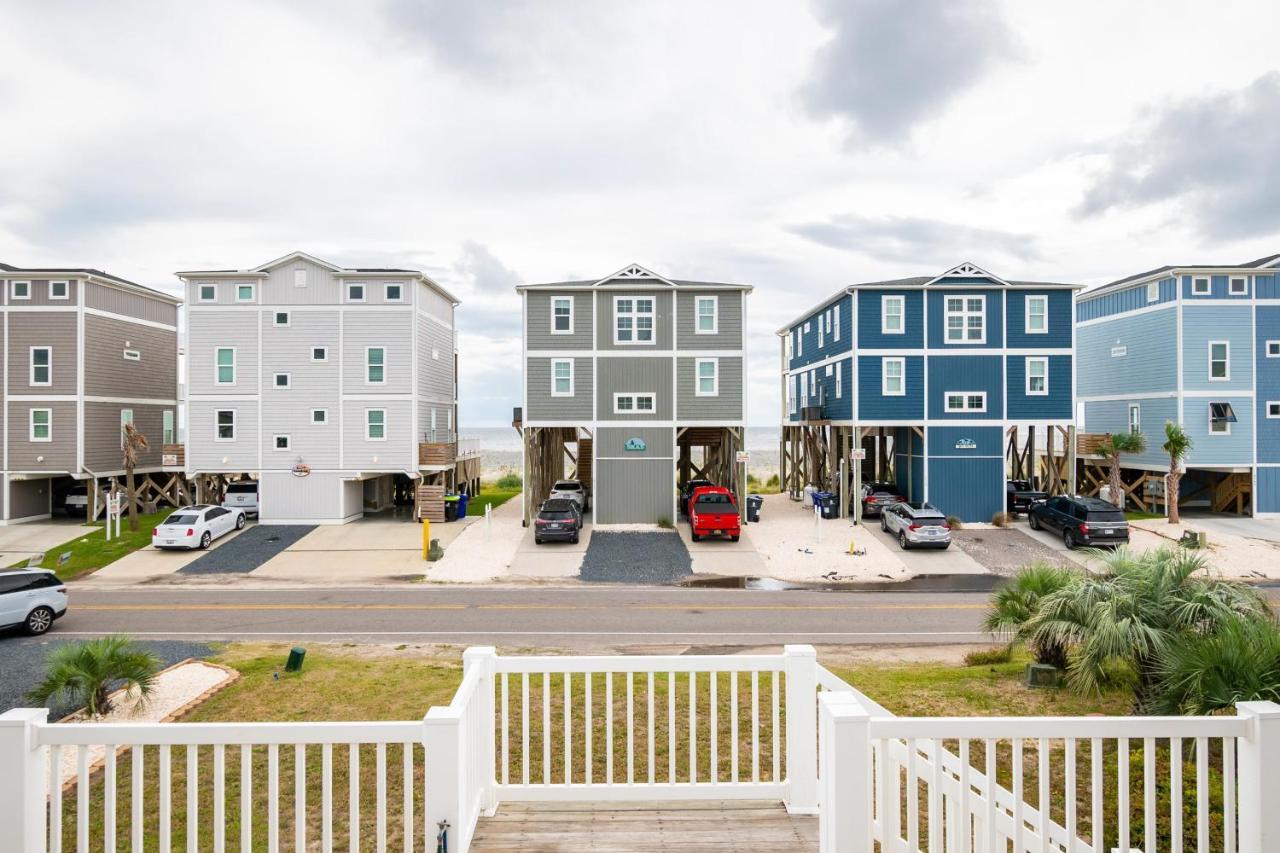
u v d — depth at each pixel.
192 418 31.94
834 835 4.04
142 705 10.91
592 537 28.22
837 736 4.04
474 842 5.15
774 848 5.10
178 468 32.03
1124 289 35.22
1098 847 4.34
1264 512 31.28
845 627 16.86
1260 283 31.86
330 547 26.73
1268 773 4.21
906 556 25.12
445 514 31.92
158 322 37.72
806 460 40.19
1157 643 8.20
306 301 32.06
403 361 32.12
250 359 32.03
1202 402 31.70
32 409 32.25
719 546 26.66
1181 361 31.70
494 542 27.44
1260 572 22.33
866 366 31.47
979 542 27.23
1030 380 31.58
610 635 16.16
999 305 31.64
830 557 24.97
